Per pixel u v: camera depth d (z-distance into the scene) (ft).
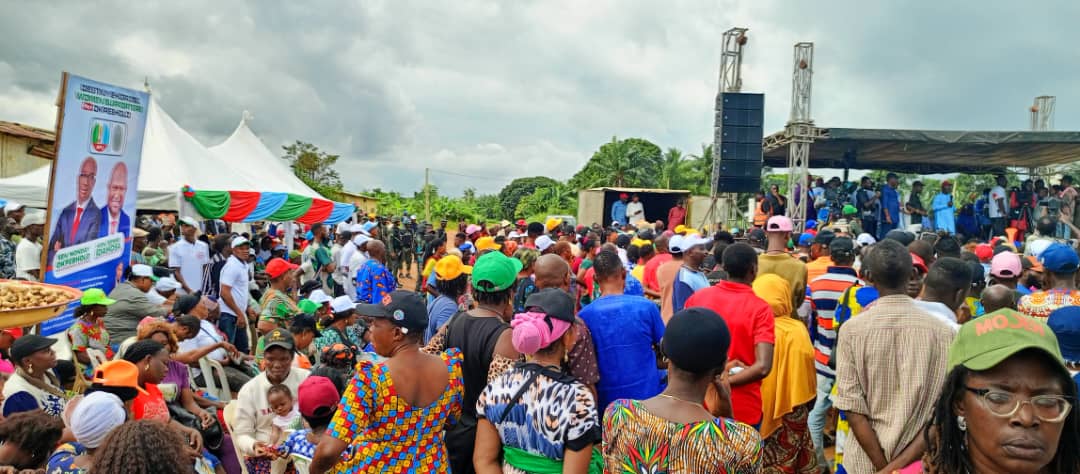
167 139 39.52
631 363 12.09
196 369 20.39
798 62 50.34
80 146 20.72
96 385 12.22
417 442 10.52
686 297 18.61
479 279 12.60
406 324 10.32
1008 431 5.14
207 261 32.89
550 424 9.32
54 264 20.03
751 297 13.50
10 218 35.86
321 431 13.06
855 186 55.77
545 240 30.50
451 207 185.26
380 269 26.55
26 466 10.81
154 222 49.98
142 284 24.26
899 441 9.82
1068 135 48.67
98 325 20.15
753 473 7.72
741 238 37.81
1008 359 5.22
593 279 24.30
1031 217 53.78
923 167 68.44
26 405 14.66
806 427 15.08
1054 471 5.39
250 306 32.86
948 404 5.69
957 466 5.65
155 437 7.82
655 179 184.34
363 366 10.31
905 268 10.24
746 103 52.85
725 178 53.67
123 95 22.54
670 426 7.88
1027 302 15.05
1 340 18.15
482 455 10.18
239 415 15.07
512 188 253.24
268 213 42.52
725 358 8.21
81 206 21.02
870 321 10.22
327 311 23.77
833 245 18.04
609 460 8.39
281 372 15.19
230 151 54.49
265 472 14.89
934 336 9.84
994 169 67.51
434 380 10.66
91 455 10.23
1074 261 15.03
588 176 188.85
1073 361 9.76
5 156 56.70
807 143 50.60
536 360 9.98
